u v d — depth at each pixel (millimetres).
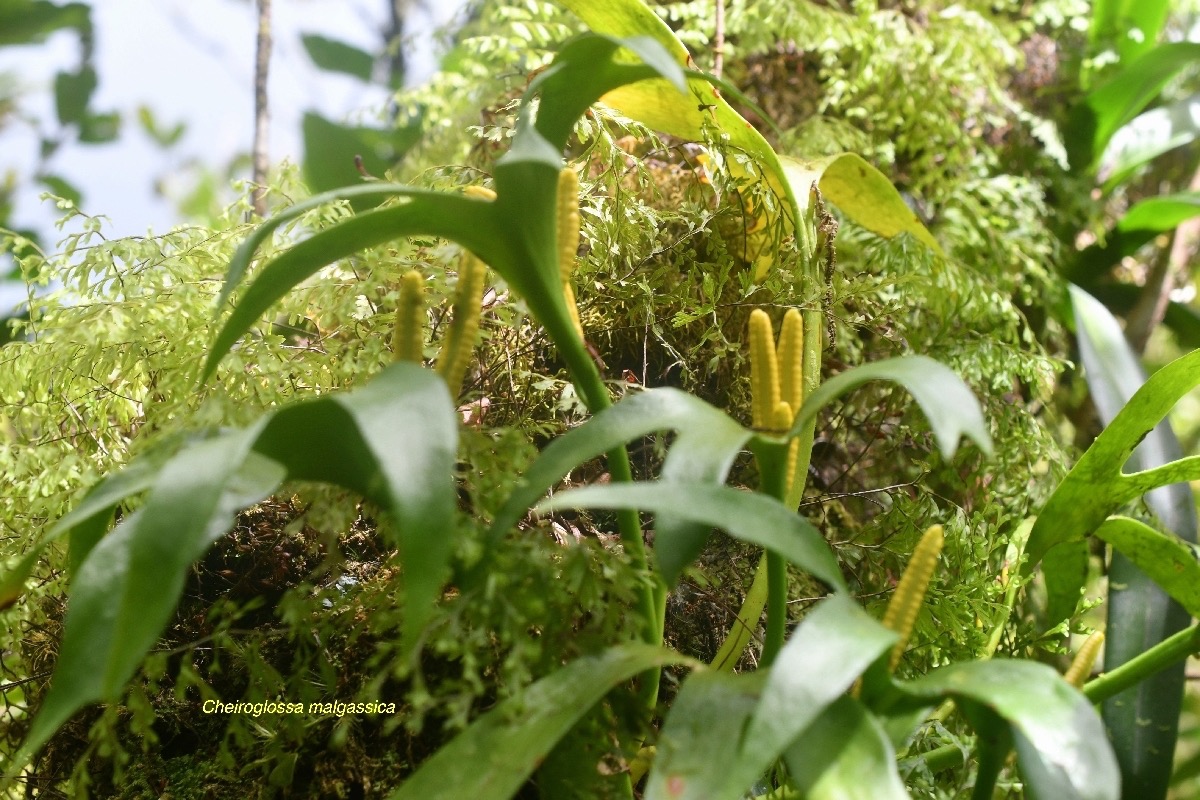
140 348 509
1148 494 605
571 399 504
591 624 408
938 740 498
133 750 479
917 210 753
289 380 509
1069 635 573
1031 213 735
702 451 373
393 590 444
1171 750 525
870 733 345
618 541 486
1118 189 890
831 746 344
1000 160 819
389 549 488
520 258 414
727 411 585
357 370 478
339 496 434
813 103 788
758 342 418
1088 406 824
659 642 441
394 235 415
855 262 666
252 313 419
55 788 487
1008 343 666
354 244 416
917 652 528
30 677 493
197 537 329
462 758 358
